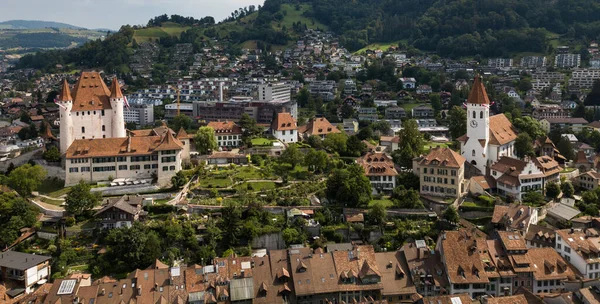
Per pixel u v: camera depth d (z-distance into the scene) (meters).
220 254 193.38
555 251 182.50
